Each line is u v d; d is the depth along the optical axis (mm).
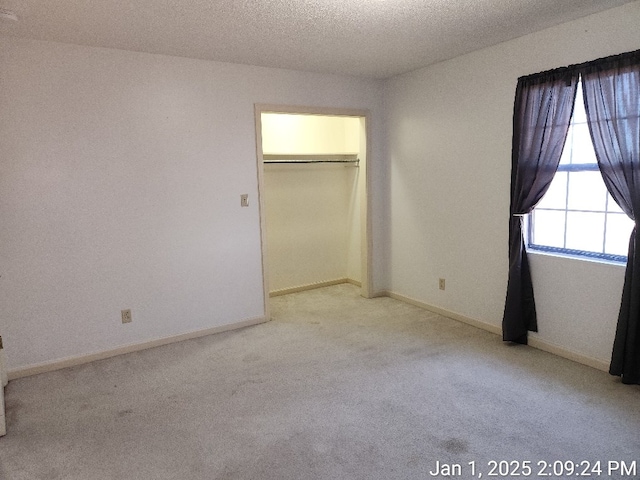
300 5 2523
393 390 2818
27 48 3014
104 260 3422
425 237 4367
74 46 3156
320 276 5492
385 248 4930
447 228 4109
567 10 2732
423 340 3645
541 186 3191
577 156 3131
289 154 4918
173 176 3633
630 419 2402
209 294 3910
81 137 3244
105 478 2068
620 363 2766
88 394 2887
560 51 3014
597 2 2613
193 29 2895
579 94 3047
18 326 3156
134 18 2674
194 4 2475
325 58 3695
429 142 4184
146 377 3115
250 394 2828
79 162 3254
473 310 3955
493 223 3666
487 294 3803
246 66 3861
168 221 3650
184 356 3467
